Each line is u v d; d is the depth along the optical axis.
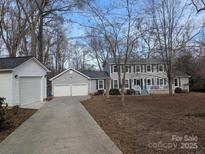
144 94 41.81
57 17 32.50
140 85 46.94
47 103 24.36
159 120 12.63
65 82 42.22
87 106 21.66
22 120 14.19
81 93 42.66
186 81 47.91
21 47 36.16
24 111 18.09
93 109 19.22
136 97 33.16
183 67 40.12
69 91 42.28
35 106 21.64
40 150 7.83
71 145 8.30
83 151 7.56
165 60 33.31
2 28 34.31
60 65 58.19
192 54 32.66
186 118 13.10
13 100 20.50
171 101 25.11
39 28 32.25
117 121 13.09
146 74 46.91
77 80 42.59
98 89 45.16
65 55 70.06
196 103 22.09
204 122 11.68
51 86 42.12
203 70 28.86
